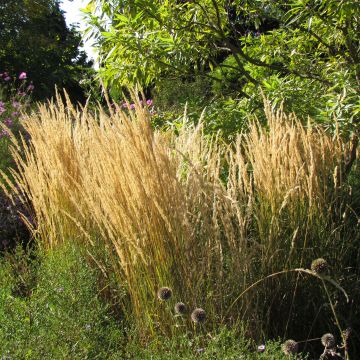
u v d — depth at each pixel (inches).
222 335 123.4
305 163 163.9
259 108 196.2
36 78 809.5
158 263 136.6
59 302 145.3
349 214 166.2
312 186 156.9
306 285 150.4
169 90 320.8
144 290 137.5
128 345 131.6
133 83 210.5
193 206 141.7
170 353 121.3
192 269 135.3
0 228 243.0
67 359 120.8
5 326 140.3
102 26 217.9
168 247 135.8
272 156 153.6
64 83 836.0
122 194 139.6
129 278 140.3
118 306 158.1
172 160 143.7
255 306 141.2
